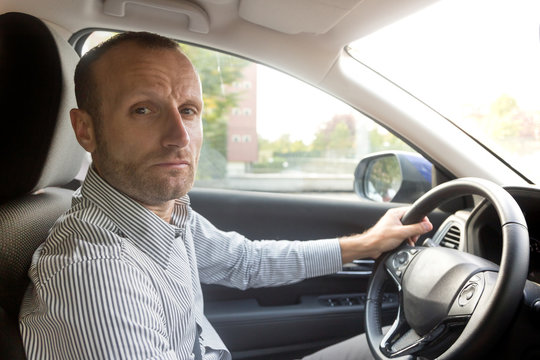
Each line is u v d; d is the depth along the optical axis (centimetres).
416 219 128
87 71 91
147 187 90
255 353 162
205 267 130
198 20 134
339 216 184
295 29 136
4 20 97
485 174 154
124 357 70
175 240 99
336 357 133
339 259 133
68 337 70
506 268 85
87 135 94
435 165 164
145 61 90
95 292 71
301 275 135
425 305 101
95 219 85
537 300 88
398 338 109
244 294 169
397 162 184
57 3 130
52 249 82
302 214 182
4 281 82
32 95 96
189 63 97
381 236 125
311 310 166
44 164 100
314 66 150
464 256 103
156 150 90
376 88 156
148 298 78
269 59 151
